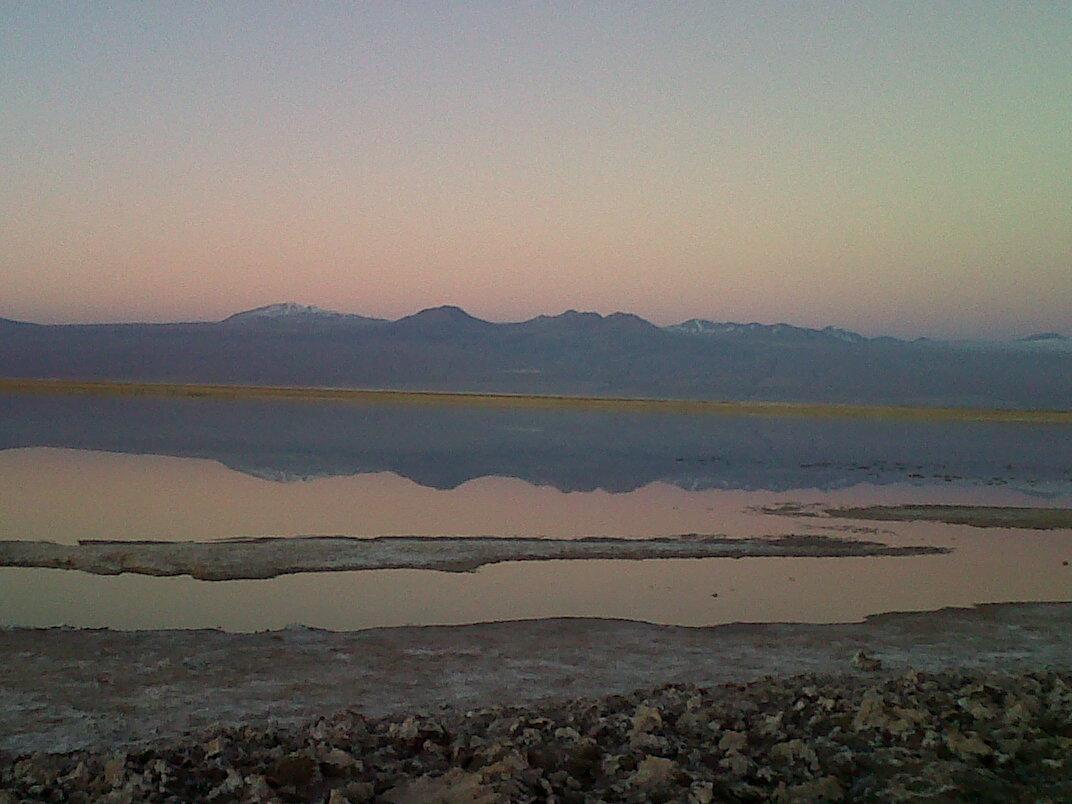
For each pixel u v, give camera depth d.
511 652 12.59
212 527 21.02
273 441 41.78
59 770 7.59
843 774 7.30
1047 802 6.59
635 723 8.64
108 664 11.41
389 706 10.23
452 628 13.68
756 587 16.95
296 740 8.27
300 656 12.06
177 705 10.08
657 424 60.88
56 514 22.27
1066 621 15.05
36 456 34.06
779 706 9.55
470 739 8.22
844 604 15.85
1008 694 9.31
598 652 12.74
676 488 30.02
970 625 14.70
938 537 22.23
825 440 51.00
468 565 17.94
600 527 22.33
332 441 42.66
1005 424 72.56
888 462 39.75
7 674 10.89
